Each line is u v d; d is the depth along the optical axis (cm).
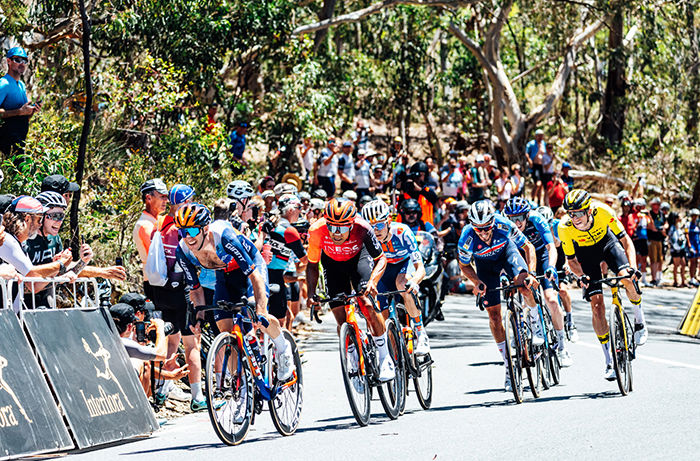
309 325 2270
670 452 889
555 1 4419
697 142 5075
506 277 1373
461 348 1884
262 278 1048
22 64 1462
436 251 1989
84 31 1502
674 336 2119
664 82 4919
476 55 4475
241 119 3131
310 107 3186
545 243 1509
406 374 1227
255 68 3212
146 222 1285
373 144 5359
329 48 4194
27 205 1069
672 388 1325
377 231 1258
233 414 1015
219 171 2291
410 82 4416
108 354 1098
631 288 1407
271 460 905
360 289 1120
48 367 977
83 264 1116
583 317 2520
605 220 1407
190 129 2217
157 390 1309
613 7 4191
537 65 5100
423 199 2606
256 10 2602
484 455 899
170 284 1279
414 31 4309
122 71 2186
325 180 3109
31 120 1669
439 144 4959
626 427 1029
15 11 1791
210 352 977
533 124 4559
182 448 998
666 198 5053
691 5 4403
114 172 1773
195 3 2342
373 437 1025
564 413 1145
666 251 4128
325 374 1597
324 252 1166
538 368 1348
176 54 2336
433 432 1043
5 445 869
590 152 5294
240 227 1443
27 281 1027
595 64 5378
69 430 973
